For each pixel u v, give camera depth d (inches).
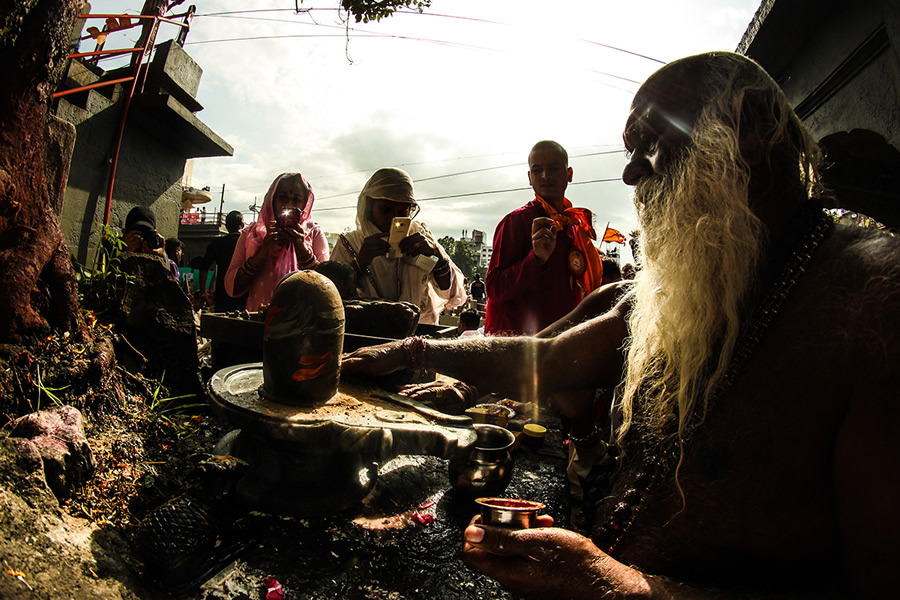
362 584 43.2
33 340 55.9
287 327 51.3
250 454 54.1
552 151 119.0
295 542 47.8
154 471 56.3
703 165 41.3
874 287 33.2
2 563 32.6
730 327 38.3
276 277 125.9
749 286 39.5
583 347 61.9
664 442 41.5
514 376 63.5
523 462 80.7
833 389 33.8
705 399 38.3
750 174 41.2
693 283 41.1
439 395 68.6
